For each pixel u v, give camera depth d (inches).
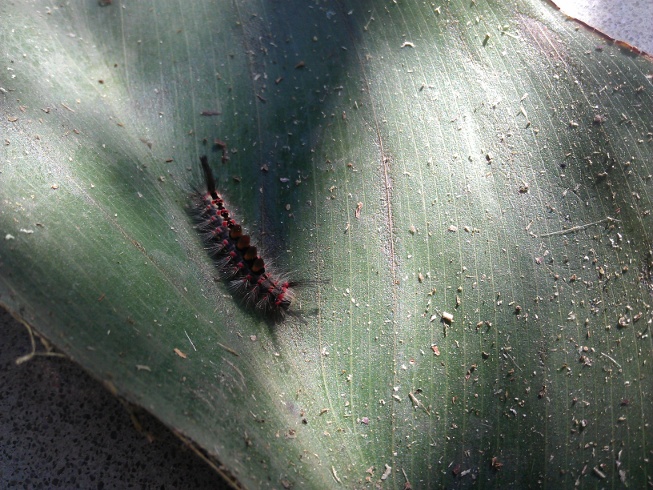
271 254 4.0
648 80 4.3
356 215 4.0
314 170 4.1
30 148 3.5
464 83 4.3
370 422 3.7
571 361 3.8
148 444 4.0
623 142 4.1
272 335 3.8
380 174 4.1
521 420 3.7
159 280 3.6
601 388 3.7
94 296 3.3
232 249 3.9
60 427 4.0
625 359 3.8
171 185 4.0
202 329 3.6
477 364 3.8
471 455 3.6
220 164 4.1
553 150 4.1
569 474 3.6
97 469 3.9
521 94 4.3
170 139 4.0
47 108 3.7
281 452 3.4
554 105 4.2
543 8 4.4
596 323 3.8
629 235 4.0
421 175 4.1
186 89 4.2
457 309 3.8
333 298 3.9
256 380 3.6
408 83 4.3
